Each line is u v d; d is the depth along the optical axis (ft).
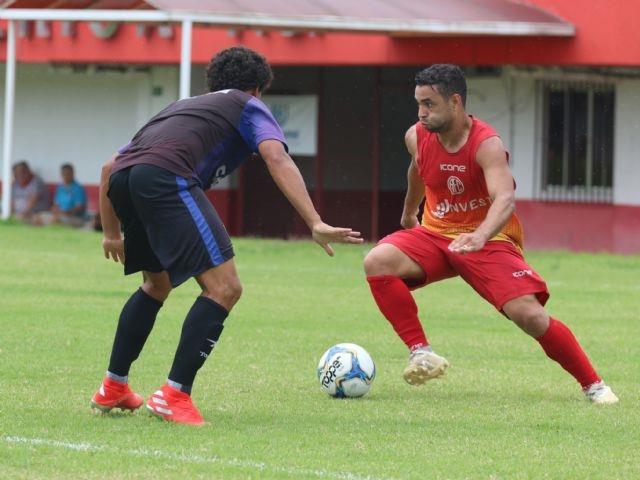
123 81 283.59
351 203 279.08
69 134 291.99
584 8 223.51
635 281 172.86
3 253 188.85
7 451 61.36
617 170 229.86
